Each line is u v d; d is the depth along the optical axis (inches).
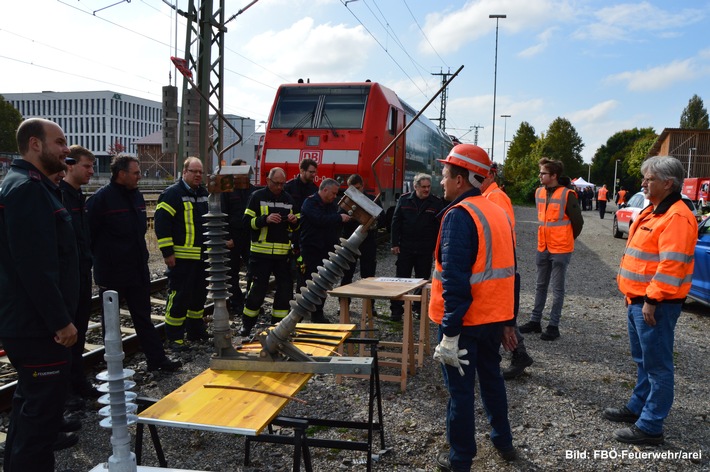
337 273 108.1
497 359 139.7
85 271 177.9
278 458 146.3
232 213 297.9
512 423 168.9
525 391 195.3
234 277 301.6
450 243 121.0
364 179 457.1
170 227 226.5
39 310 108.6
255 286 251.1
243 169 113.2
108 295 75.3
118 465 75.8
